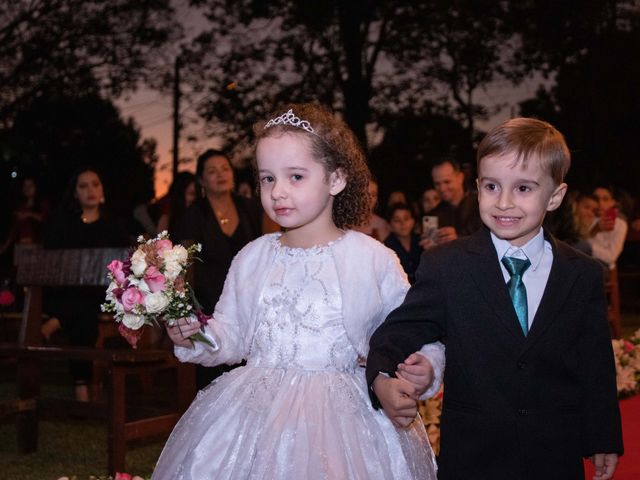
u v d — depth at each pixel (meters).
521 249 2.95
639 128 25.38
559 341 2.85
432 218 6.43
